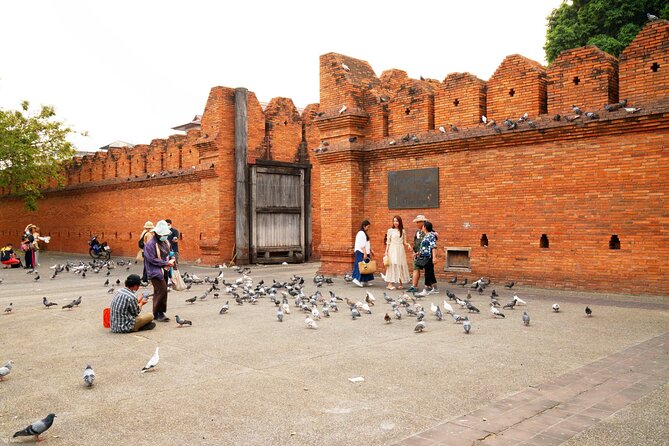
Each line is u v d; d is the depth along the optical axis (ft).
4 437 16.28
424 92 52.85
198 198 81.15
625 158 40.34
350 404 18.65
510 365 23.09
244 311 38.45
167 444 15.58
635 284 39.91
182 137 85.40
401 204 54.75
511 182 46.75
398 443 15.33
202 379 21.91
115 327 31.42
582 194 42.60
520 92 46.26
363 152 57.77
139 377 22.34
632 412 17.33
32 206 104.58
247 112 76.95
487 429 16.16
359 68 60.90
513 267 46.70
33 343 29.19
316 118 60.03
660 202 38.70
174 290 50.62
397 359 24.45
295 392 20.03
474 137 48.32
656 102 38.52
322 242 60.39
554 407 17.95
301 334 30.30
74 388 20.97
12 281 60.64
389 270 48.42
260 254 77.66
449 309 32.94
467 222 49.73
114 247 98.94
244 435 16.12
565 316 33.91
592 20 96.02
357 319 34.68
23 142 96.48
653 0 89.45
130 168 94.58
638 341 27.02
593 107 42.01
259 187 77.66
